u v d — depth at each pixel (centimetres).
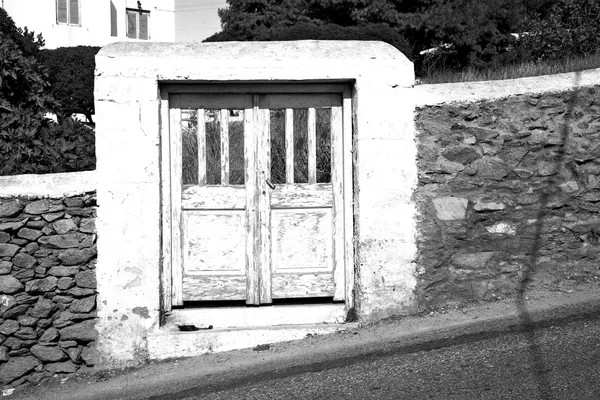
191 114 688
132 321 596
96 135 593
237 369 568
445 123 630
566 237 648
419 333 591
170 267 622
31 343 592
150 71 595
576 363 518
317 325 619
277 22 2477
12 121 669
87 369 597
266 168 630
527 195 643
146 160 596
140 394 546
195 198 626
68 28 2653
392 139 618
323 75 609
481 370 523
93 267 596
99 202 592
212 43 613
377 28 1736
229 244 629
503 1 2136
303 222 634
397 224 619
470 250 634
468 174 633
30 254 591
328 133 675
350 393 509
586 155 652
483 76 874
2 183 589
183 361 594
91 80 1596
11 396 572
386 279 618
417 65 2053
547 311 605
